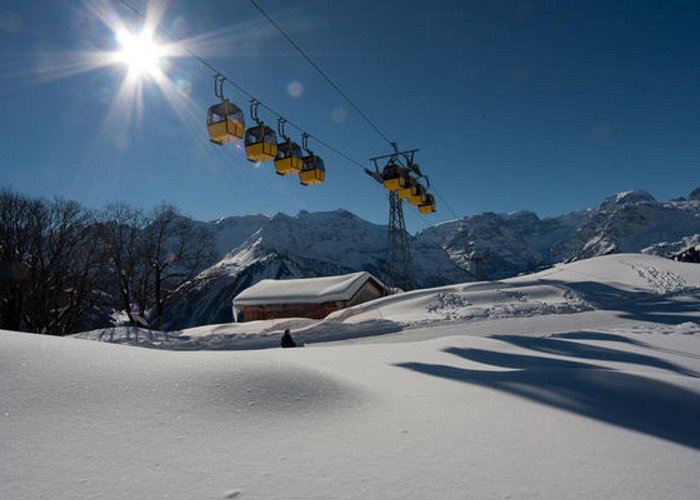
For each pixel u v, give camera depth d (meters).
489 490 2.52
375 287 37.53
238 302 34.44
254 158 16.22
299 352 7.79
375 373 5.69
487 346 9.45
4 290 28.73
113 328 22.75
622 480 2.68
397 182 24.98
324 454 2.96
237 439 3.15
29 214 31.14
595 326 17.61
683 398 4.55
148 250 34.38
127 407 3.48
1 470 2.50
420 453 3.02
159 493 2.37
